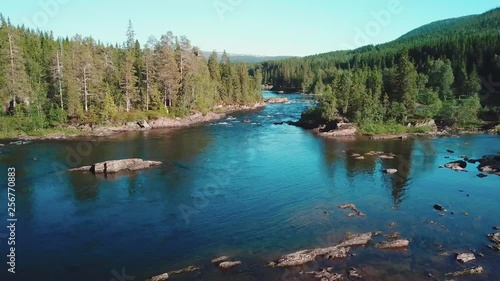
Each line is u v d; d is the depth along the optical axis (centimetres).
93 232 3847
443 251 3447
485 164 6256
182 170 6072
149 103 11500
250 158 6881
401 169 6156
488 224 4031
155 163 6353
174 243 3634
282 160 6738
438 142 8312
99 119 9850
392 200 4772
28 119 9112
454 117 10169
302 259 3278
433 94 11069
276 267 3188
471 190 5144
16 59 9525
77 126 9531
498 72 13425
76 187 5222
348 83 10944
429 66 14012
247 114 14012
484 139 8606
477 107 10581
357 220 4150
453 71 14088
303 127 10719
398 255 3378
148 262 3278
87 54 10444
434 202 4700
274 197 4878
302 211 4406
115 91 10925
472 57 14612
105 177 5678
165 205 4588
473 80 12325
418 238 3712
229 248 3534
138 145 7962
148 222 4103
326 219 4178
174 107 11712
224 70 16625
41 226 3972
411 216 4259
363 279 3005
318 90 19525
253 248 3534
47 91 10194
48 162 6456
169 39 12019
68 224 4028
